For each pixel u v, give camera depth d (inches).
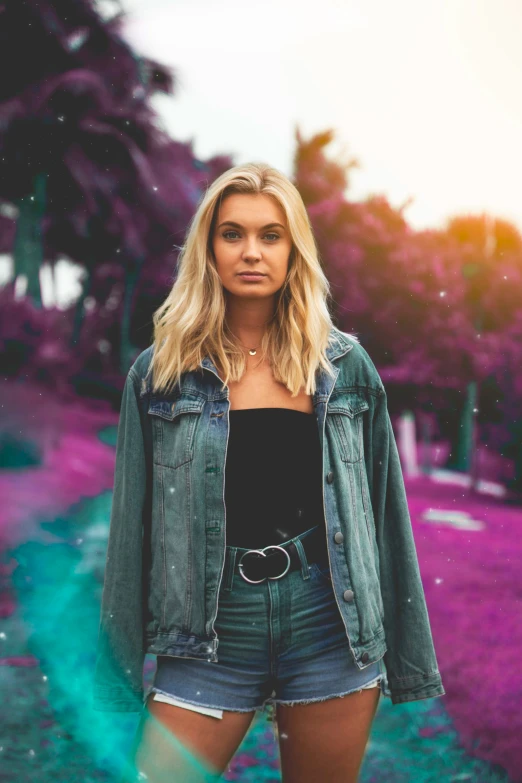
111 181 871.7
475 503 541.3
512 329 686.5
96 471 523.5
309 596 61.9
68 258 961.5
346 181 801.6
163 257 961.5
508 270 703.1
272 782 114.0
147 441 66.6
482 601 222.7
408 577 67.9
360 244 706.8
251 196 64.3
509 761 115.3
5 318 723.4
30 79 822.5
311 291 66.1
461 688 147.5
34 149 831.1
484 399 669.9
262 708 65.0
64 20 831.7
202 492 62.2
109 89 869.8
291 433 63.6
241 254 64.1
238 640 61.2
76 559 262.2
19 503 393.7
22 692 141.4
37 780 107.0
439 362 680.4
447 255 701.3
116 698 63.2
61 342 868.6
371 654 63.1
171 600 62.6
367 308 687.1
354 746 62.8
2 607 201.9
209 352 65.2
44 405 677.3
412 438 714.8
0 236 889.5
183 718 60.9
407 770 113.7
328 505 63.0
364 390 67.7
